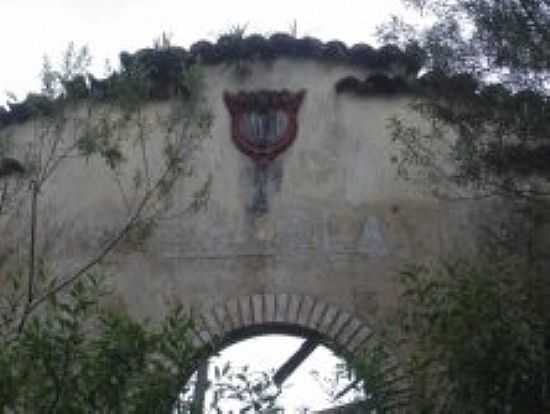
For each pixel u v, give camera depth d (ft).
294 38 39.47
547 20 33.04
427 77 36.29
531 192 35.09
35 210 38.50
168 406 23.85
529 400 29.76
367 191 38.55
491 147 34.65
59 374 23.79
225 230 38.58
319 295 37.73
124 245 38.58
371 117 39.14
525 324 29.78
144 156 38.99
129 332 24.02
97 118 38.73
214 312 37.70
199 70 38.55
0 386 23.56
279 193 38.75
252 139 39.09
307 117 39.24
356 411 28.63
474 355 29.43
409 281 36.40
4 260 38.75
